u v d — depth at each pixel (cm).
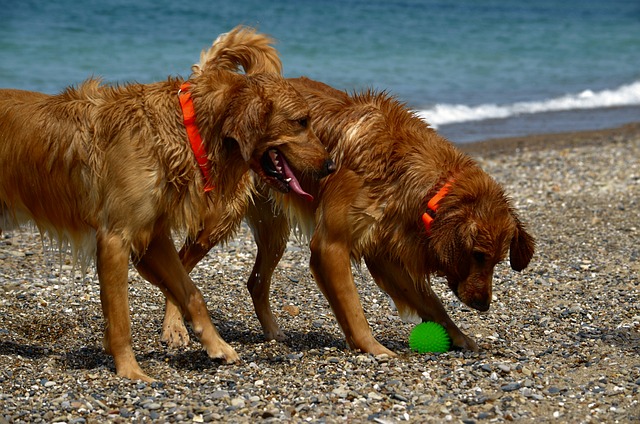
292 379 519
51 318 652
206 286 746
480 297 553
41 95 552
